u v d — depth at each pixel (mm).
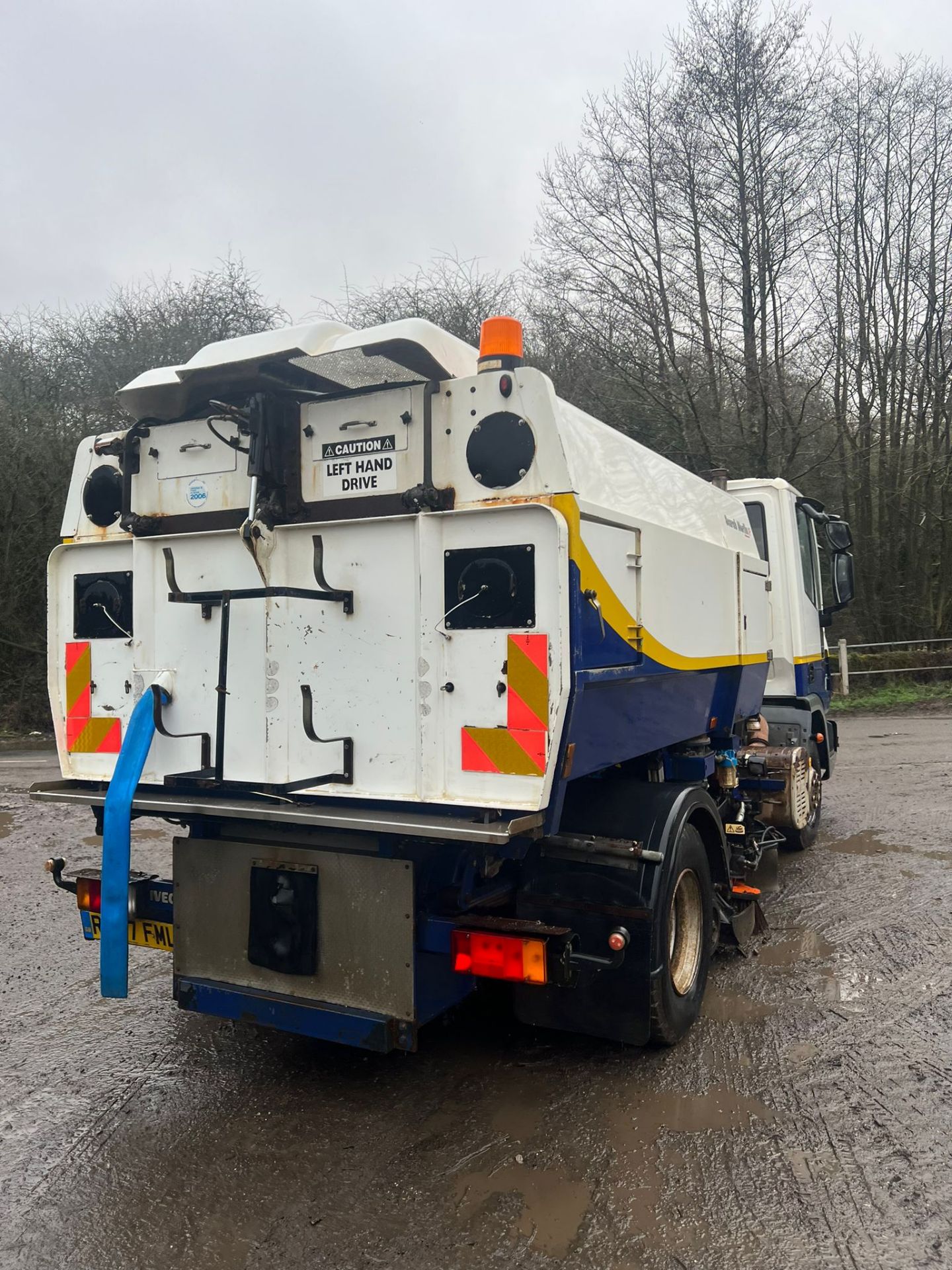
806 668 7430
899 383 20484
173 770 3654
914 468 20281
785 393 18609
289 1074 3707
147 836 7902
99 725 3922
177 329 20391
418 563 3186
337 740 3316
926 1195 2791
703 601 4684
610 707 3471
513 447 3139
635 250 19047
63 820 8719
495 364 3301
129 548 3867
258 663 3363
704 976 4125
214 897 3527
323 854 3322
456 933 3281
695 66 18359
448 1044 3969
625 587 3602
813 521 8086
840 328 19703
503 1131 3219
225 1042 4020
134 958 5156
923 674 18656
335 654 3332
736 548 5480
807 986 4465
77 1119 3352
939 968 4633
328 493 3451
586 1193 2840
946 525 20406
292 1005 3340
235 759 3418
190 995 3543
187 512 3719
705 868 4152
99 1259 2580
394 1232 2674
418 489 3211
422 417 3279
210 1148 3141
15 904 6105
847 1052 3762
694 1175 2920
